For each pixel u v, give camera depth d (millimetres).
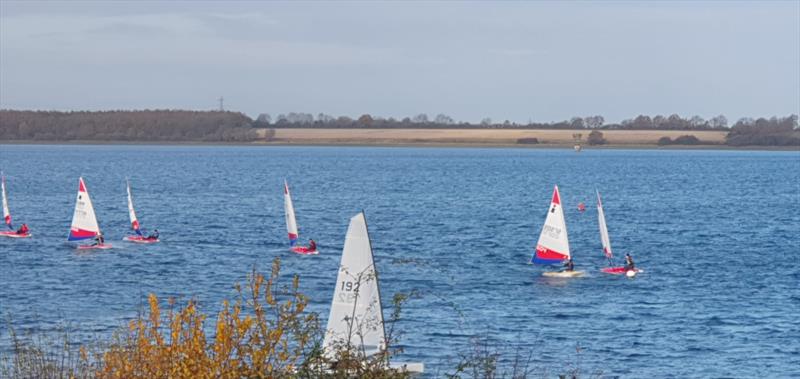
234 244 147125
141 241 147875
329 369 30391
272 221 188500
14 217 192000
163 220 188125
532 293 102875
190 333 29359
